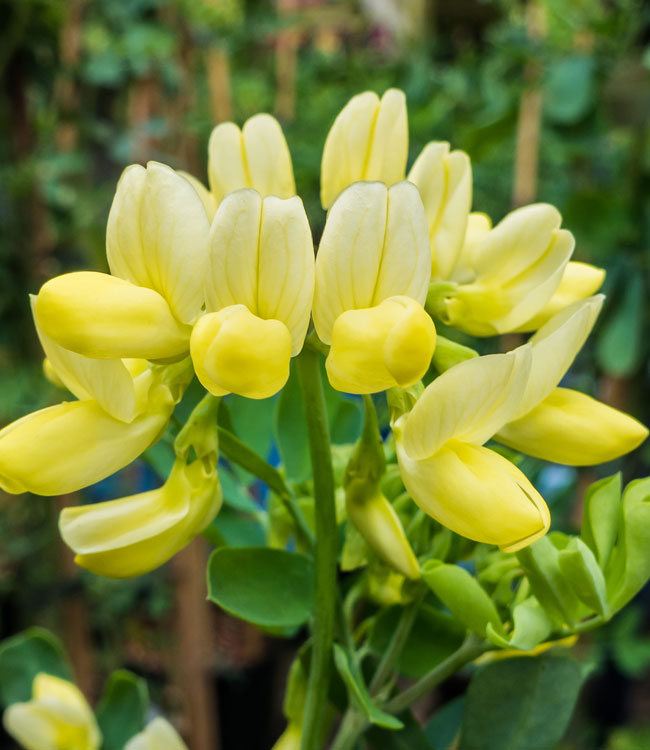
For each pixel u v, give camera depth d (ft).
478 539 0.29
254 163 0.33
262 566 0.33
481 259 0.32
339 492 0.34
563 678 0.34
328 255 0.29
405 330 0.28
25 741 0.41
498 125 0.71
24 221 0.82
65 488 0.30
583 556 0.31
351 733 0.34
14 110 0.80
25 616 0.90
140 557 0.31
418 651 0.35
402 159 0.33
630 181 0.69
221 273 0.29
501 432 0.32
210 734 0.86
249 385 0.29
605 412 0.32
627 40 0.68
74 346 0.29
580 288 0.33
